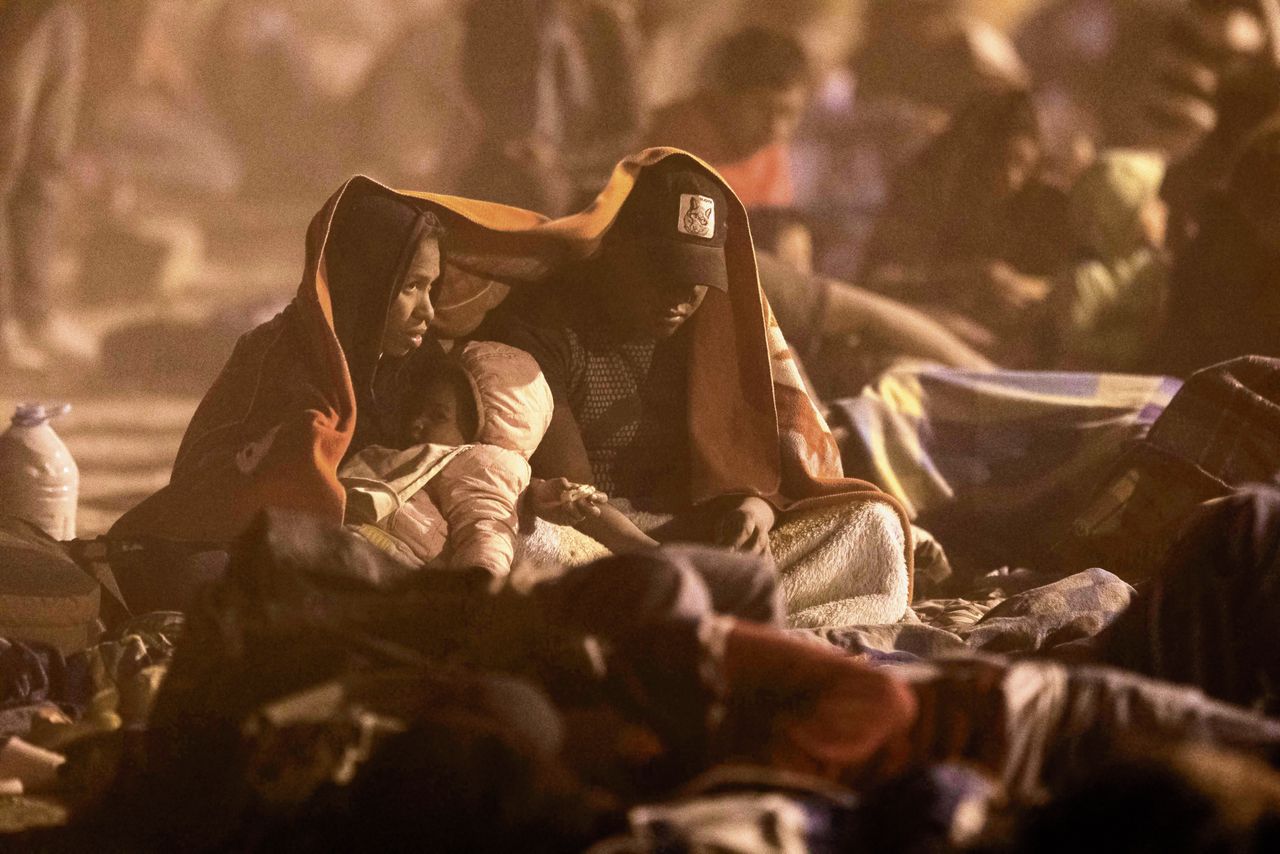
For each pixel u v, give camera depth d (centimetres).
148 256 4981
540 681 1165
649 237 1644
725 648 1118
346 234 1596
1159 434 1805
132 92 7019
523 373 1639
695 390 1733
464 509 1572
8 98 3688
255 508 1529
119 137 6888
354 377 1619
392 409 1655
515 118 3344
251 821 1105
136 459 2925
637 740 1131
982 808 1017
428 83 6994
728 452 1723
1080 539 1814
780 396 1761
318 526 1215
